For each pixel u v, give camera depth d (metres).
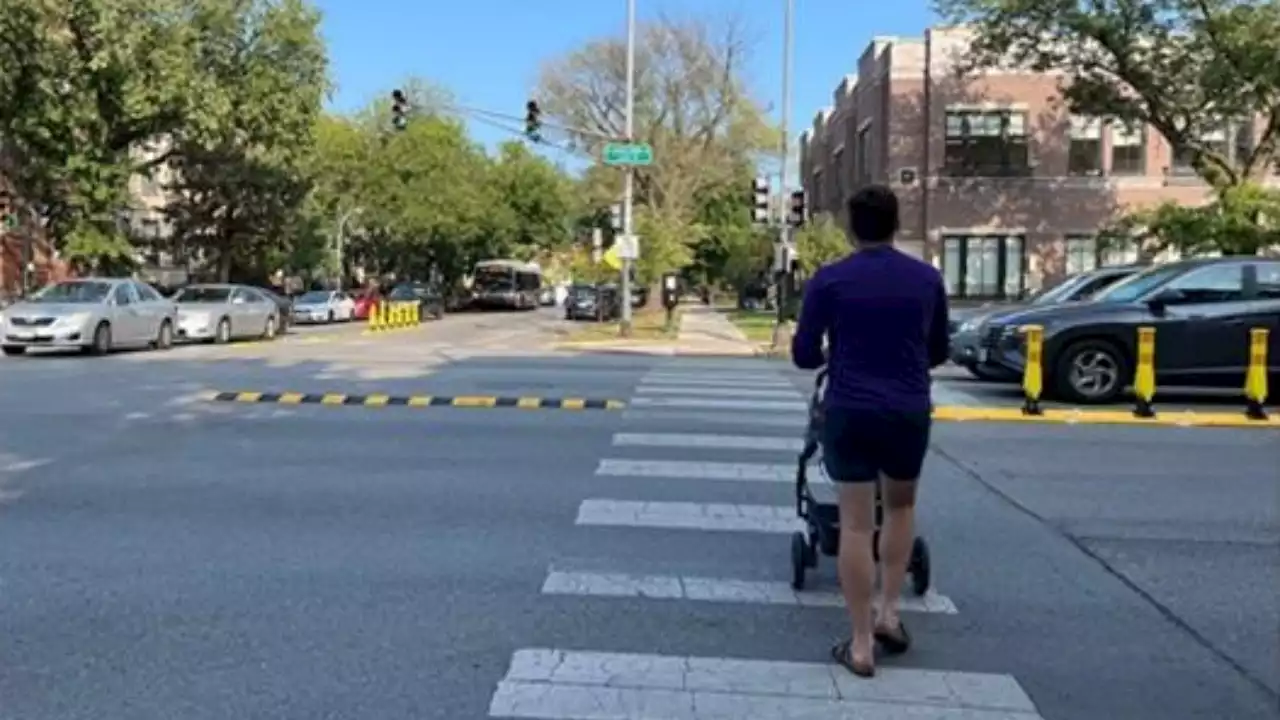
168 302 25.91
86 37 32.16
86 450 10.05
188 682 4.64
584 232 74.31
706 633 5.34
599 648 5.11
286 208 46.12
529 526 7.36
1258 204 28.38
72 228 34.31
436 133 66.62
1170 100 32.25
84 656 4.93
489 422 12.02
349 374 17.48
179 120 35.00
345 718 4.30
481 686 4.62
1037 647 5.26
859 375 4.74
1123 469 9.80
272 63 36.53
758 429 11.72
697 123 55.47
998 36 33.53
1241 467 9.93
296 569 6.29
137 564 6.35
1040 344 13.48
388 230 67.69
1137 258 38.28
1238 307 14.62
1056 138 39.34
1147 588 6.25
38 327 22.20
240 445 10.37
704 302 78.88
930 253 39.91
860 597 4.80
